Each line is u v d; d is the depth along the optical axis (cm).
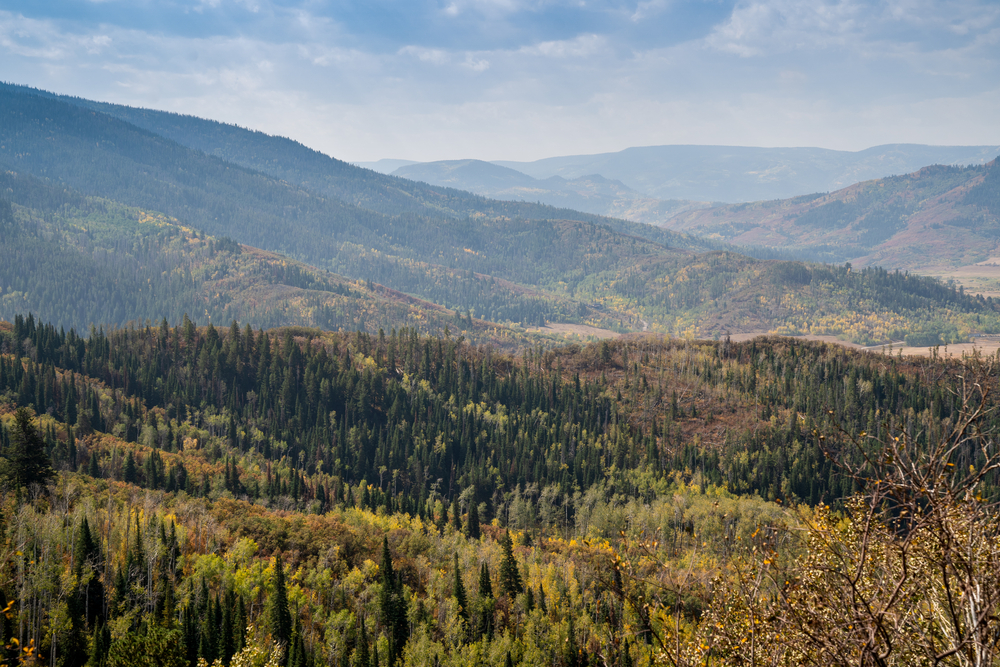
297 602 12312
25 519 11725
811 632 1797
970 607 1636
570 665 10894
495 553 15850
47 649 9638
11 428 16150
